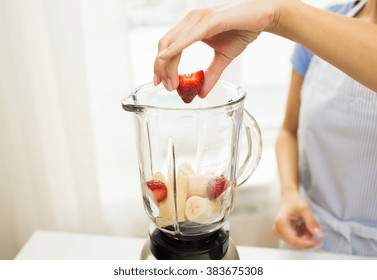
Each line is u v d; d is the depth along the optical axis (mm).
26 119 1199
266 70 1438
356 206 904
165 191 587
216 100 662
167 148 586
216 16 560
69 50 1134
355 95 843
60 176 1277
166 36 574
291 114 1094
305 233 961
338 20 602
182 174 592
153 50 1271
